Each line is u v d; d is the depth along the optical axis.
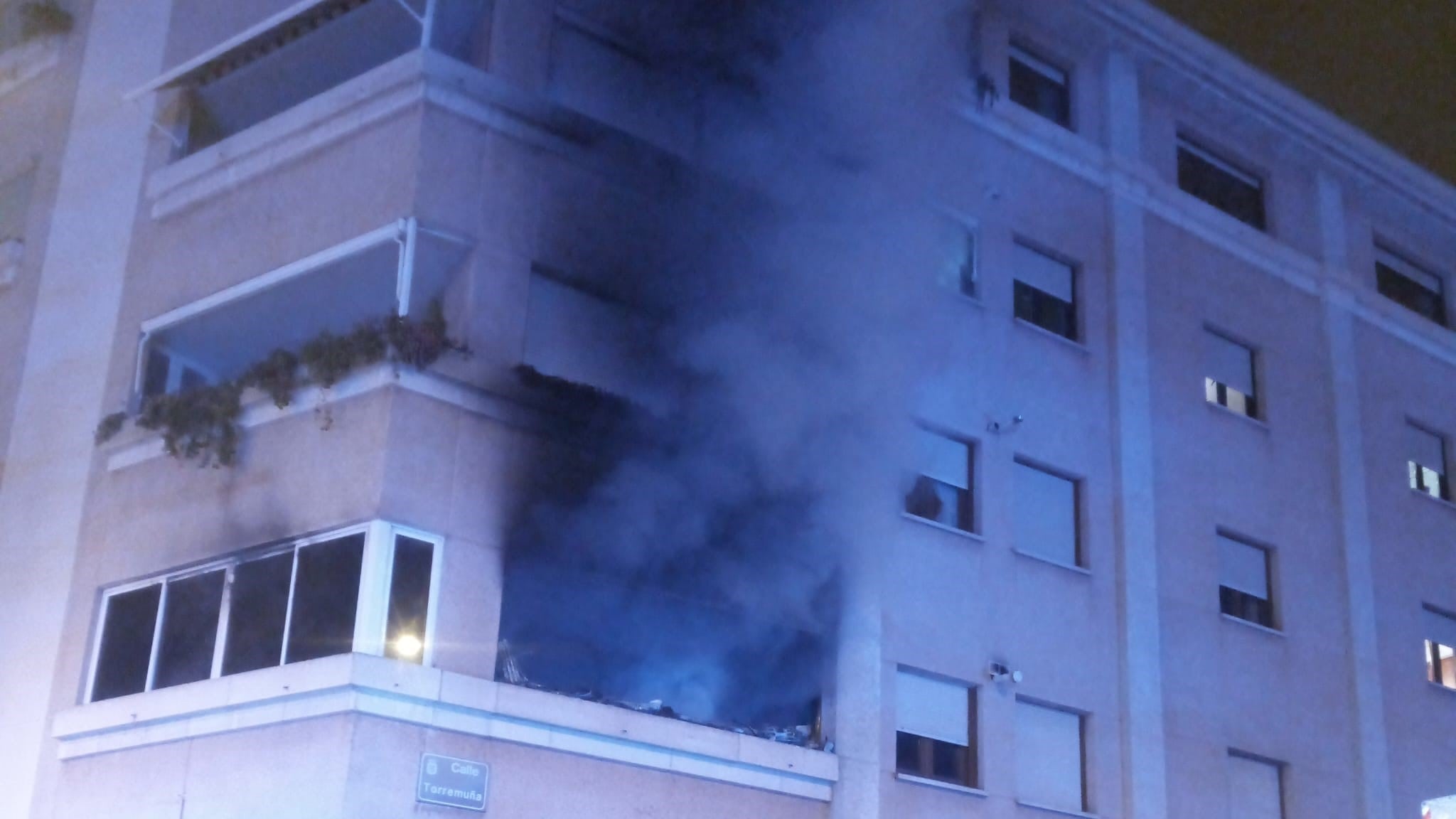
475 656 14.70
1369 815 22.02
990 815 18.12
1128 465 21.25
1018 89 22.77
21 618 17.80
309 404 15.61
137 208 19.25
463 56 17.16
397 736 13.91
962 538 19.17
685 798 15.93
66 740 16.42
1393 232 27.41
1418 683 23.91
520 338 16.02
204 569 16.11
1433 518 25.56
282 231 17.09
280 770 14.04
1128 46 23.88
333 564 14.76
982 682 18.66
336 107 16.98
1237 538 22.55
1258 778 21.25
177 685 15.64
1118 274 22.33
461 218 15.92
